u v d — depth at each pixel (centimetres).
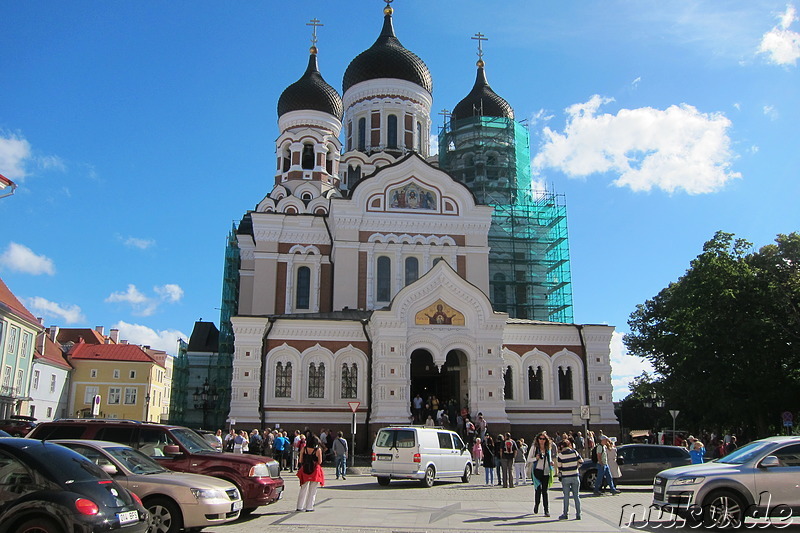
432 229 5312
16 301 5856
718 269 4844
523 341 4828
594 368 4859
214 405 6812
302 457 2192
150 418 8631
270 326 4528
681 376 5172
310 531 1769
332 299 5212
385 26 6981
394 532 1762
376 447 3000
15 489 1266
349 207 5216
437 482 3262
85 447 1677
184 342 8262
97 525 1241
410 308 4431
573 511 2239
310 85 6319
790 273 4678
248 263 5922
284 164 6116
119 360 8144
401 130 6544
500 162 7012
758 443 1962
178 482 1658
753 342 4650
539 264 6562
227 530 1775
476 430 4131
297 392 4469
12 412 5631
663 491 1905
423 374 5053
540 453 2133
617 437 4784
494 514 2141
